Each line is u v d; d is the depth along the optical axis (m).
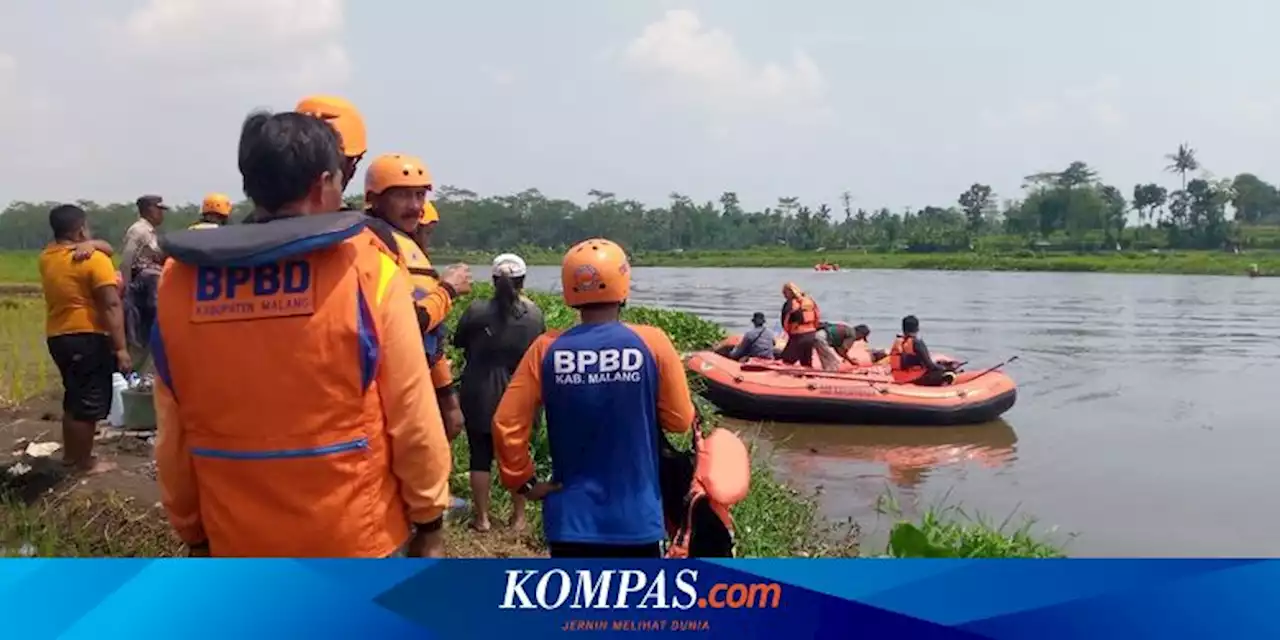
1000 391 14.49
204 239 2.59
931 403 14.04
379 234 2.92
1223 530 8.88
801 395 14.00
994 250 113.75
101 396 6.55
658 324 20.77
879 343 28.06
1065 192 125.81
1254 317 35.31
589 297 4.02
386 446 2.76
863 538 8.39
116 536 5.74
